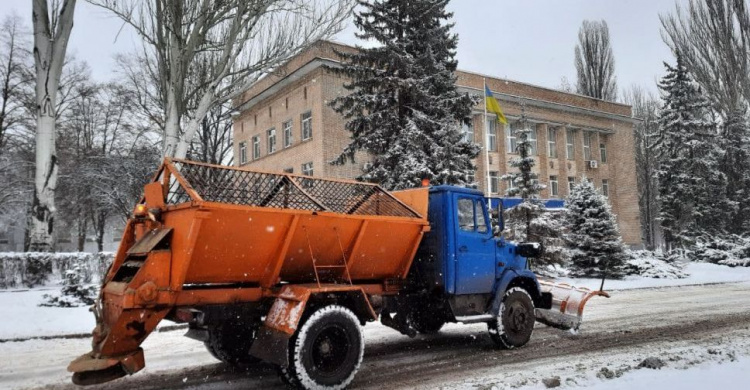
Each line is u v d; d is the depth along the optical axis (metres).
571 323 8.59
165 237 5.14
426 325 8.75
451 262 7.16
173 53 16.20
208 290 5.40
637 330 9.09
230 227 5.21
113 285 5.24
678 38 40.22
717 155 34.81
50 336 8.92
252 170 5.86
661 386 5.16
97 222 36.84
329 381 5.38
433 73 17.91
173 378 6.09
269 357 5.29
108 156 31.00
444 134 17.00
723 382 5.25
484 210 7.86
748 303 13.05
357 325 5.71
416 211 7.16
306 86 26.58
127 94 32.69
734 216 35.25
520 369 6.28
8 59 29.81
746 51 37.81
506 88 33.28
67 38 16.83
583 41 49.59
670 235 34.41
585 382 5.42
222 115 35.22
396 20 17.78
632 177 40.78
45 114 16.47
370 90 17.86
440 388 5.43
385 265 6.86
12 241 46.16
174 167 5.38
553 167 36.47
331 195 6.52
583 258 21.73
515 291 7.83
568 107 36.69
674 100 34.16
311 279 6.34
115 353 4.91
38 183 16.41
